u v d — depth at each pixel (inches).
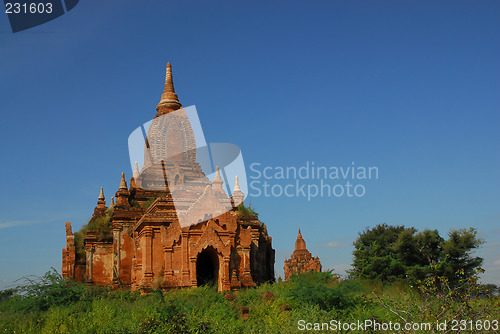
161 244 1579.7
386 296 1262.3
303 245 3629.4
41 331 1080.8
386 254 2046.0
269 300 1238.3
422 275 1827.0
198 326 1029.2
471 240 1846.7
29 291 1375.5
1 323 1124.5
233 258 1581.0
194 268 1528.1
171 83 2091.5
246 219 1768.0
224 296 1327.5
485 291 931.3
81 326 1082.7
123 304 1280.8
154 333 993.5
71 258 1876.2
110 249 1868.8
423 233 1929.1
